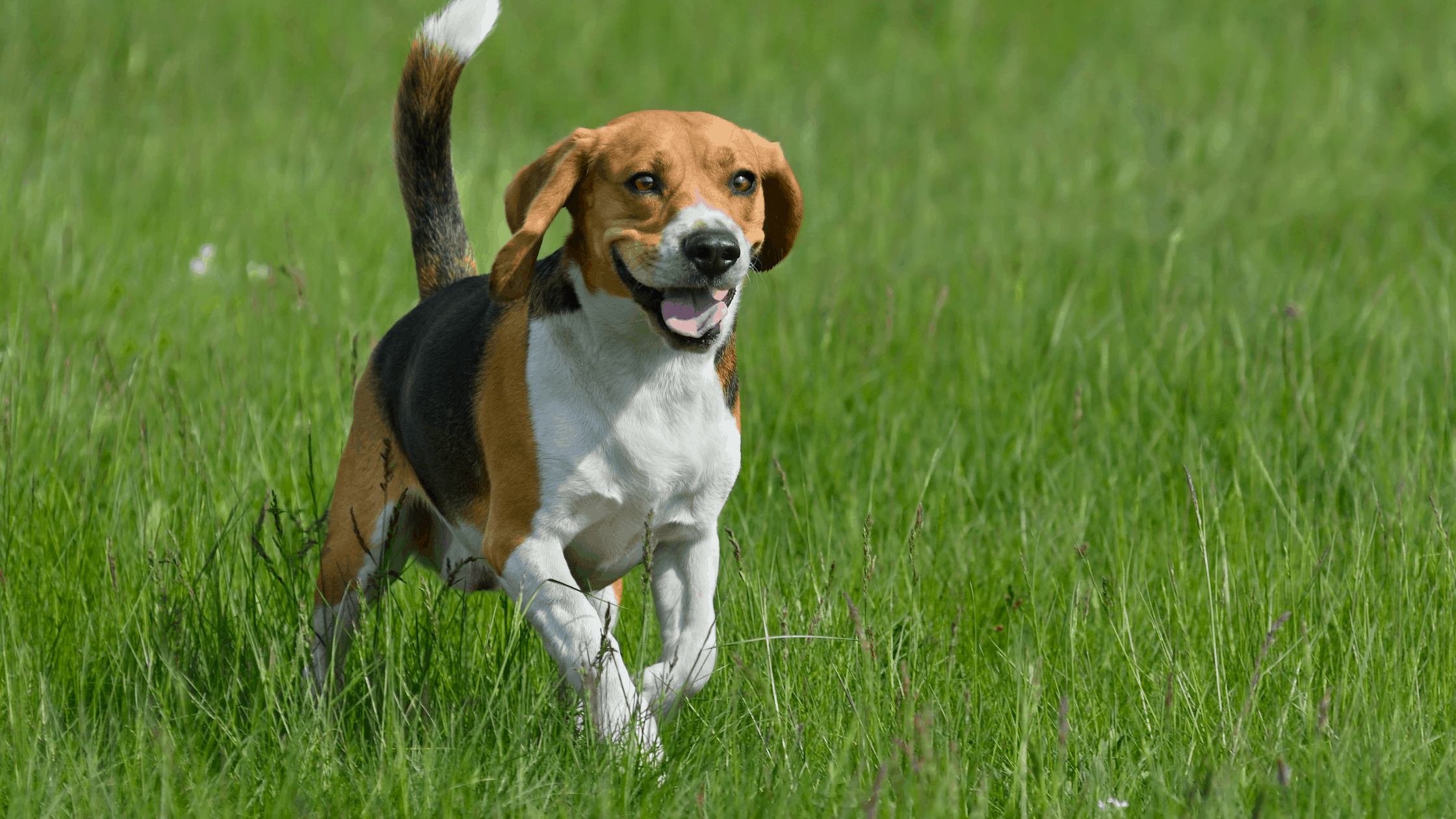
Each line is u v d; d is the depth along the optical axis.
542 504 7.07
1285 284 14.41
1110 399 11.83
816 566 8.95
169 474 9.65
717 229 6.51
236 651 7.51
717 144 6.87
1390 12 32.31
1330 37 30.62
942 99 26.47
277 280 13.76
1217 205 19.62
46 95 20.81
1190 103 25.48
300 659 7.12
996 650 8.22
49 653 7.57
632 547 7.47
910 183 20.75
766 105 25.70
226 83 22.94
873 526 9.40
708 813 6.21
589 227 6.93
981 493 10.48
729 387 7.49
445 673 7.55
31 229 14.46
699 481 7.33
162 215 16.05
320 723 6.84
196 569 8.48
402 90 8.91
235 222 15.93
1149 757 6.71
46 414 9.98
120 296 12.88
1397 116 24.30
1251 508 9.72
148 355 11.34
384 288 13.67
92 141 18.47
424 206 9.09
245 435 10.01
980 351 12.53
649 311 6.69
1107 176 21.44
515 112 24.64
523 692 7.06
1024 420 11.20
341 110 22.42
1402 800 6.24
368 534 8.07
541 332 7.09
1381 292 12.98
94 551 8.59
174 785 6.30
